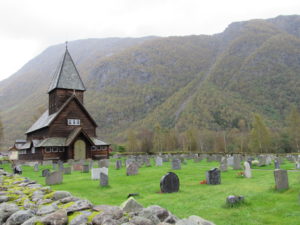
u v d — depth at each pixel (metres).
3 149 122.38
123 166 28.98
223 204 9.49
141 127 143.12
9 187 10.41
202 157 36.94
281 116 125.25
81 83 51.44
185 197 11.05
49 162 40.00
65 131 45.53
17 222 5.58
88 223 5.31
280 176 11.27
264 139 71.94
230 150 80.12
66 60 52.38
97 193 12.85
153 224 5.26
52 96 50.69
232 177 17.02
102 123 157.88
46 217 5.37
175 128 123.81
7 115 192.12
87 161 40.88
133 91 189.00
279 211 8.41
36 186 10.35
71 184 16.28
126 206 6.36
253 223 7.52
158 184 14.89
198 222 5.48
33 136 54.28
